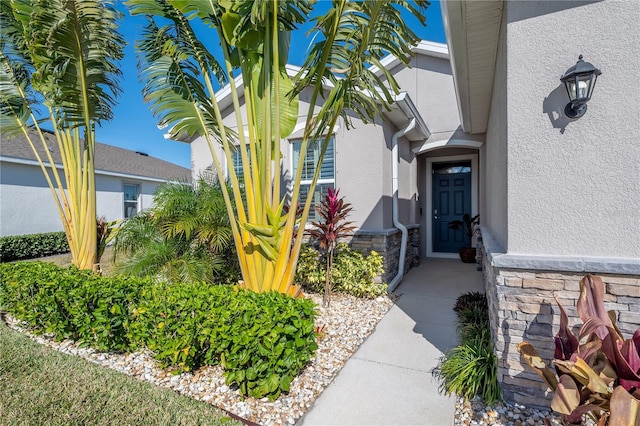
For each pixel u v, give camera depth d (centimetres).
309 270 648
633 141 242
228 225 585
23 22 498
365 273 627
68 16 456
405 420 269
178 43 412
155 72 444
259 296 349
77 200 604
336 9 312
